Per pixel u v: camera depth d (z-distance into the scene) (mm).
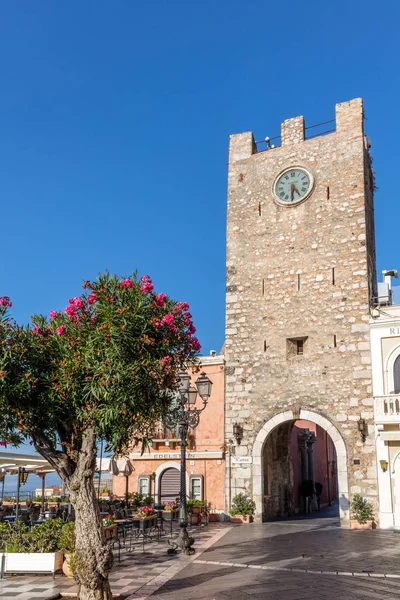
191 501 24672
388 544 17625
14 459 21031
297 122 28797
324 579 12352
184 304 11180
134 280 10844
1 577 12688
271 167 28875
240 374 26969
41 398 10781
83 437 10703
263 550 16609
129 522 17547
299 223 27438
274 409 25797
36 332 10875
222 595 11008
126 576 13008
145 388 10367
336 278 25891
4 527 15141
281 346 26359
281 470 29172
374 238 28453
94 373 10117
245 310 27625
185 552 16062
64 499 27922
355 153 26891
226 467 26281
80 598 9906
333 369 24906
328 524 24000
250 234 28516
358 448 23562
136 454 28766
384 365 23859
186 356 11297
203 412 27656
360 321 24859
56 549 13820
